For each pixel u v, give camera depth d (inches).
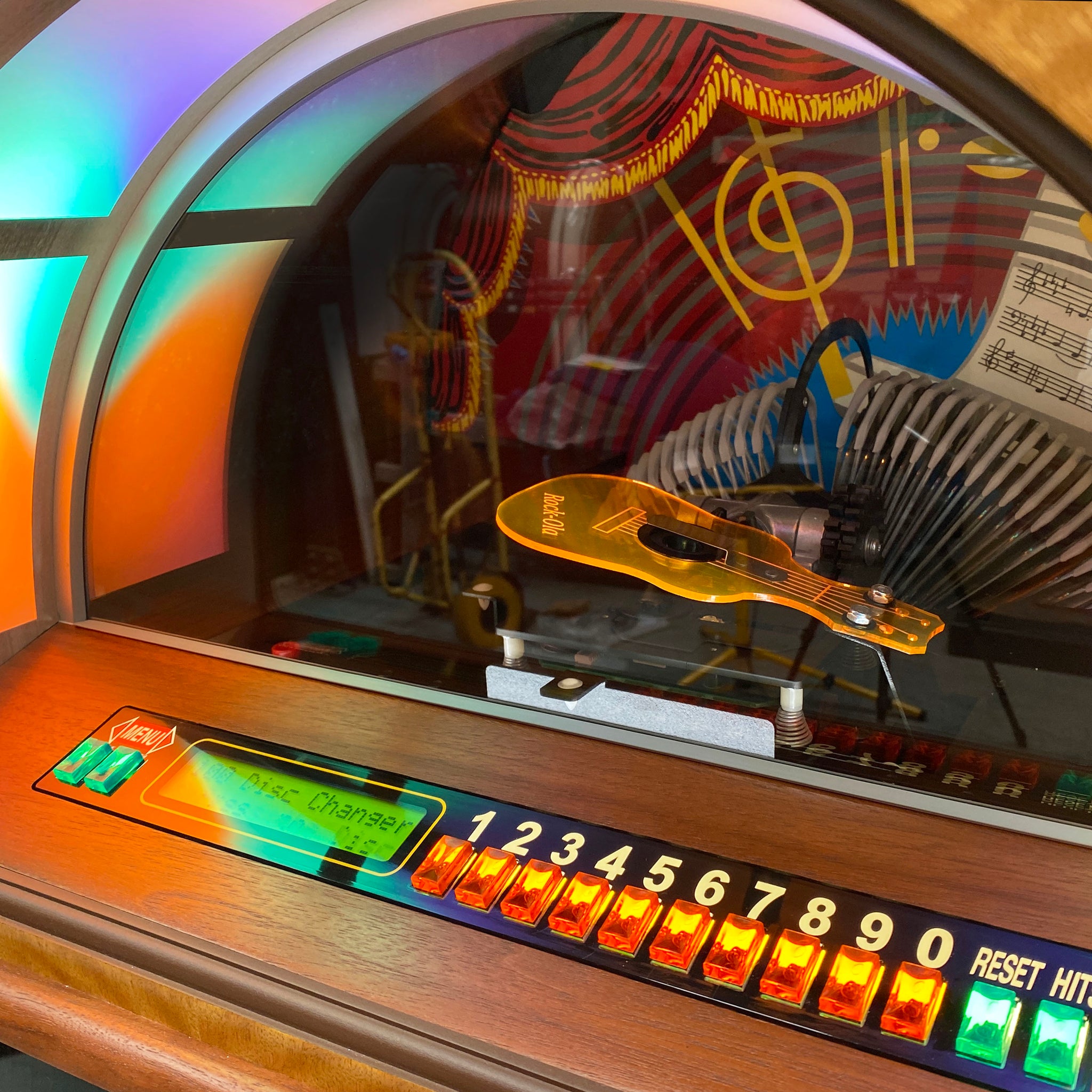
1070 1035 23.8
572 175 47.2
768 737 31.9
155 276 44.1
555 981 27.5
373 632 42.0
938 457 36.7
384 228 50.9
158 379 46.4
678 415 48.8
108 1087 32.9
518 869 30.7
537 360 51.0
